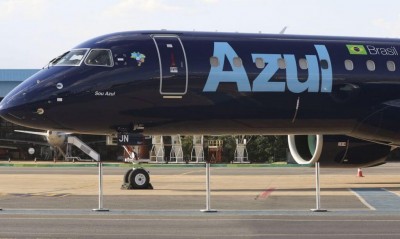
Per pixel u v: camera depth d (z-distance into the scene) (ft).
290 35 100.42
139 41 92.02
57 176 138.21
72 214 67.41
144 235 53.93
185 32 95.40
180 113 92.07
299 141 112.47
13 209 71.46
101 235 53.78
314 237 53.21
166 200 82.28
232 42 95.20
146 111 90.74
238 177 134.92
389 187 106.42
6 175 141.79
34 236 53.06
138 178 100.53
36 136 273.95
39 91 87.35
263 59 94.84
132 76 89.45
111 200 82.07
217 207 74.95
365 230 56.95
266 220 63.31
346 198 86.07
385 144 106.01
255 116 95.30
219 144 230.68
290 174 149.89
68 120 88.99
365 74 99.76
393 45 104.83
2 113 87.92
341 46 100.99
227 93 92.68
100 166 71.56
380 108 100.42
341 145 105.81
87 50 90.53
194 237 53.01
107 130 92.43
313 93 96.68
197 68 91.50
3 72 263.08
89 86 88.33
